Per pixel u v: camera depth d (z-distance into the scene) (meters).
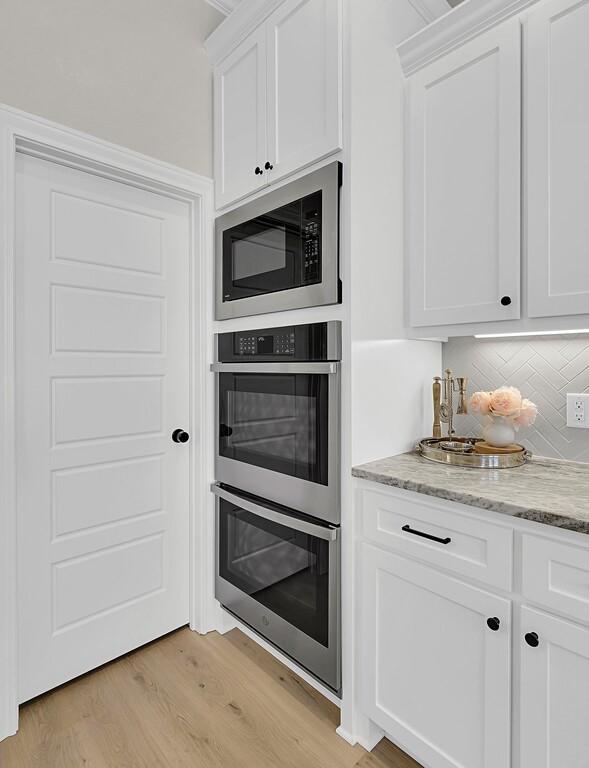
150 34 1.81
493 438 1.56
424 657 1.29
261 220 1.75
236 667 1.86
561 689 1.03
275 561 1.74
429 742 1.29
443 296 1.54
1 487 1.48
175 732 1.53
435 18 1.79
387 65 1.58
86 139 1.64
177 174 1.89
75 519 1.75
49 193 1.65
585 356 1.55
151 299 1.94
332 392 1.49
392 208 1.60
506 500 1.11
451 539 1.22
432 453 1.55
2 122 1.46
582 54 1.23
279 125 1.67
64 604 1.73
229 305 1.93
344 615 1.50
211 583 2.09
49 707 1.63
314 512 1.57
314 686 1.73
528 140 1.33
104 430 1.82
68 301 1.71
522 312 1.37
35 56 1.53
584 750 1.00
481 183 1.44
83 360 1.75
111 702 1.66
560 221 1.28
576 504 1.08
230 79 1.92
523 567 1.08
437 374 1.87
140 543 1.94
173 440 2.01
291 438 1.65
